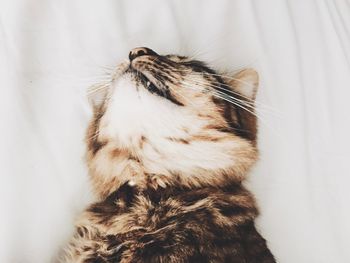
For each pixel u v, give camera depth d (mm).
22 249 251
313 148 295
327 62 319
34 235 254
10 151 261
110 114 268
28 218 255
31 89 275
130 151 269
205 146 275
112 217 262
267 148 285
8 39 282
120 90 269
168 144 271
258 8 322
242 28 315
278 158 285
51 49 287
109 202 265
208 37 308
